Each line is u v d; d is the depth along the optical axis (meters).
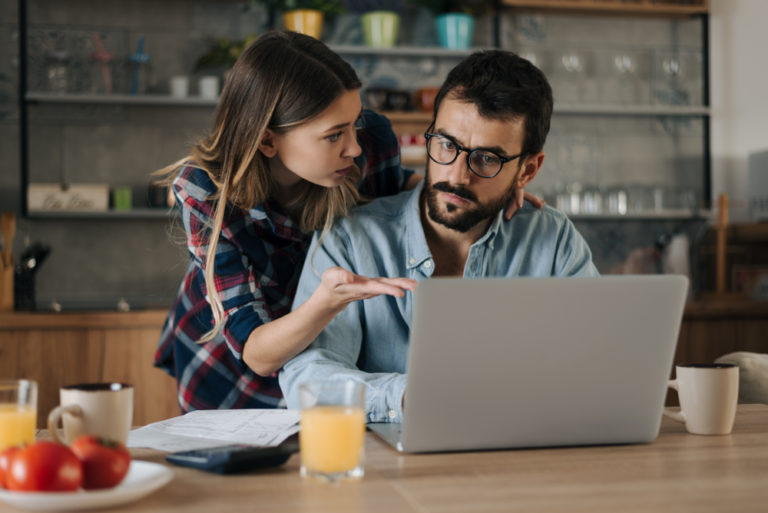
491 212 1.46
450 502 0.84
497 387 1.04
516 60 1.43
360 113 1.55
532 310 1.01
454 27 3.88
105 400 0.98
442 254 1.59
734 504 0.84
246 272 1.55
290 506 0.83
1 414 0.95
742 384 1.83
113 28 3.86
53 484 0.79
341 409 0.94
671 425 1.26
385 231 1.58
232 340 1.45
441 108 1.43
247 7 3.96
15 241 3.82
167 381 3.18
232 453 0.96
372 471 0.97
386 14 3.86
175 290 3.90
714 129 4.24
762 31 4.24
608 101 4.19
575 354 1.05
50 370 3.13
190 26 3.92
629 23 4.21
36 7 3.83
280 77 1.44
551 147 4.16
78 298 3.85
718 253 3.86
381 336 1.53
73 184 3.82
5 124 3.87
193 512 0.80
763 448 1.10
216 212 1.52
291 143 1.47
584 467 0.99
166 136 3.88
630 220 4.17
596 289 1.03
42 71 3.82
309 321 1.29
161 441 1.12
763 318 3.60
